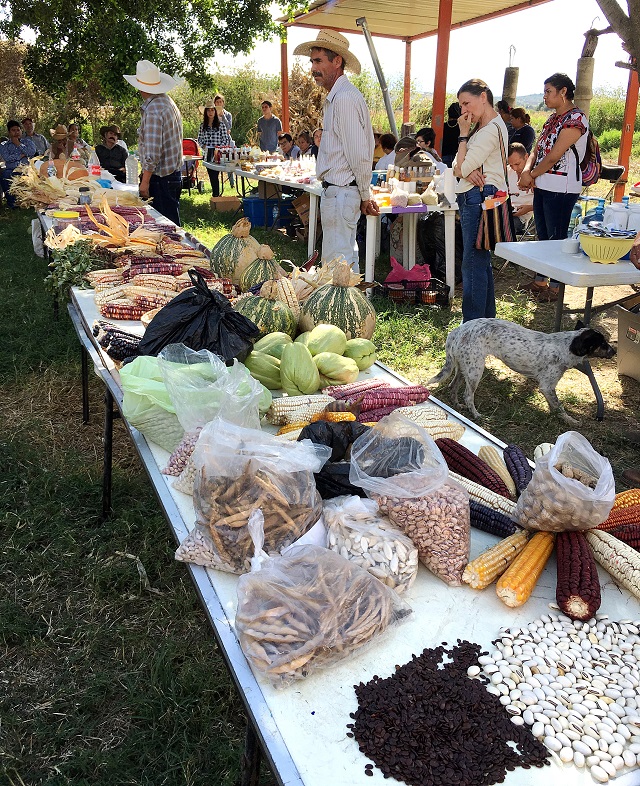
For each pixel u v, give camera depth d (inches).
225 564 62.0
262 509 61.7
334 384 100.7
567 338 163.3
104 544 123.1
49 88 642.2
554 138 229.6
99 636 102.9
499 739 46.3
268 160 461.7
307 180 343.0
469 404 171.6
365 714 47.5
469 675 51.5
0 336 224.2
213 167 490.3
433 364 207.3
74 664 97.9
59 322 235.0
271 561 57.0
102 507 131.3
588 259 172.2
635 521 69.7
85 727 87.7
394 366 205.5
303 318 117.0
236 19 633.6
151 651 100.5
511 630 56.1
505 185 188.4
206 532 63.1
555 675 51.4
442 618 57.9
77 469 147.8
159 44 634.2
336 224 216.1
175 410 81.9
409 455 66.2
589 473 66.0
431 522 61.6
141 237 179.5
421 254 301.6
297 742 45.6
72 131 461.4
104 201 187.3
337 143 206.7
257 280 139.9
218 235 394.9
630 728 46.8
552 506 61.9
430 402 98.3
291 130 792.9
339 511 63.8
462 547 62.0
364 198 216.5
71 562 118.4
